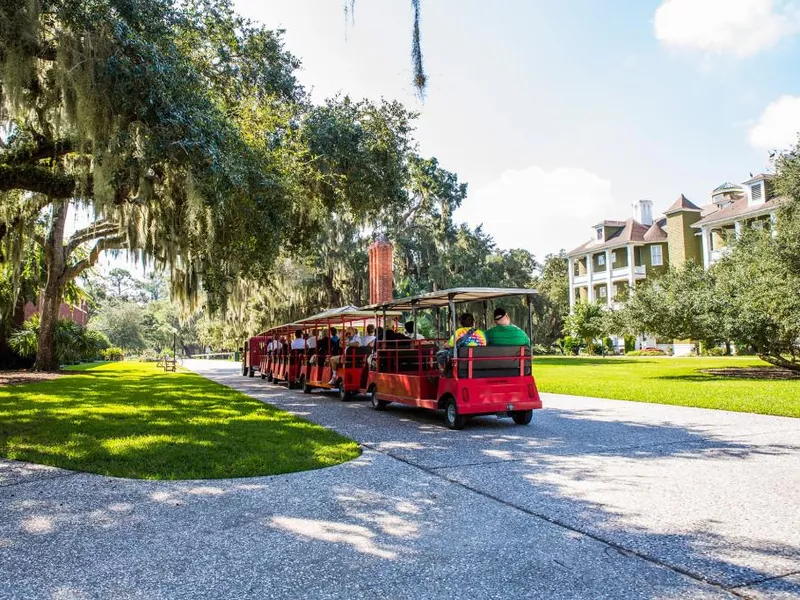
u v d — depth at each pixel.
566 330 48.66
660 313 18.23
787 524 4.13
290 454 6.61
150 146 9.70
